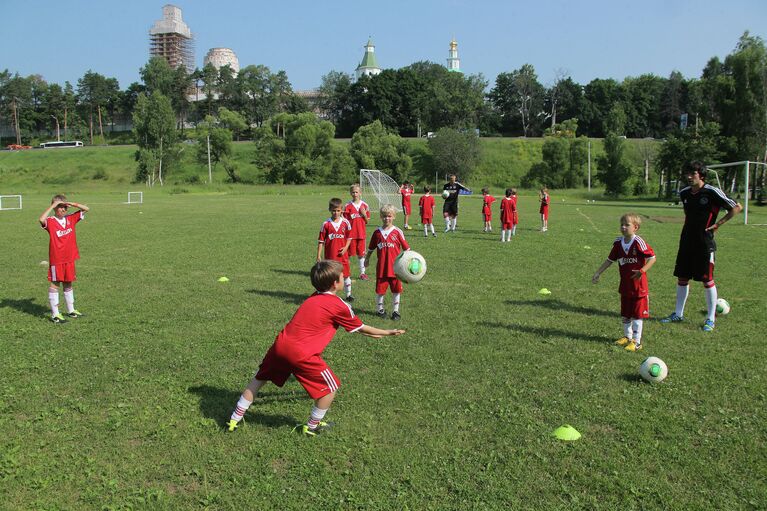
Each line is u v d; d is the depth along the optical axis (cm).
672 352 662
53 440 448
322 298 466
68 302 822
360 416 488
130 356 646
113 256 1411
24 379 575
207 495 371
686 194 782
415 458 417
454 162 7781
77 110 12731
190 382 567
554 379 575
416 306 893
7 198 4756
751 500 364
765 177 4488
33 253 1471
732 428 465
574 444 438
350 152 8050
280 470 404
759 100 4875
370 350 666
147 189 6272
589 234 1970
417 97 11150
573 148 7719
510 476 393
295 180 7788
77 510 358
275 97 12388
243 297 952
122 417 486
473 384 561
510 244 1678
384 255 810
